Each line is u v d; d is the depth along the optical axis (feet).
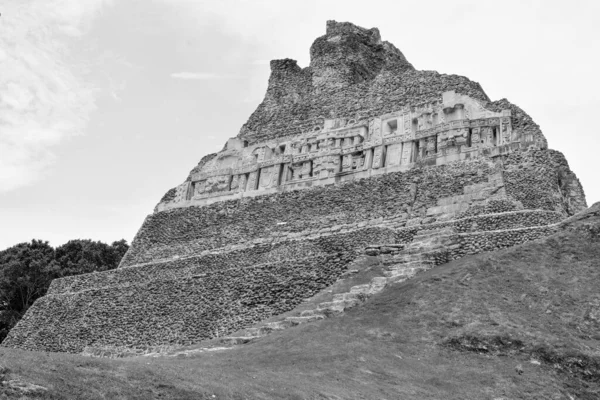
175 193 203.72
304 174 181.27
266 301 130.62
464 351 85.25
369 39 224.74
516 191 138.82
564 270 98.58
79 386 54.19
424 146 162.81
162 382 60.03
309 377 75.00
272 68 226.58
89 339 153.69
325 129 188.75
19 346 165.27
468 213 136.05
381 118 180.34
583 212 112.27
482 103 163.53
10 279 215.72
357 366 80.28
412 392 74.49
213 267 153.48
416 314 94.38
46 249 247.09
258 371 75.20
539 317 89.92
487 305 93.15
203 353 90.58
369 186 163.73
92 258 247.70
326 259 131.54
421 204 149.48
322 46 219.41
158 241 191.31
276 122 205.77
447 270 105.29
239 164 199.41
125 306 156.25
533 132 149.59
